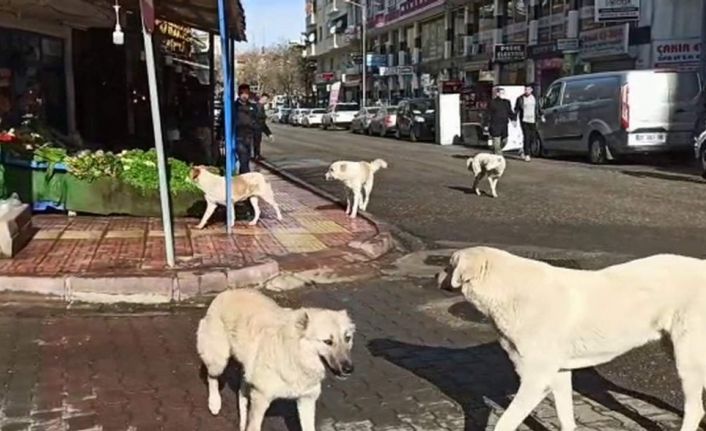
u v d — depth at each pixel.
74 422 4.91
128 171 11.70
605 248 10.39
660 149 21.41
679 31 27.12
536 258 9.84
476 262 4.20
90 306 7.57
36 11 14.02
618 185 17.17
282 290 8.34
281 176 19.55
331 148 30.97
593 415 4.98
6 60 14.40
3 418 4.96
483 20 44.72
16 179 11.61
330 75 82.38
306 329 4.05
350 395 5.35
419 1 54.03
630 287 4.20
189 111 25.27
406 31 61.03
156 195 11.71
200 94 25.52
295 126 61.91
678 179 18.17
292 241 10.31
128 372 5.78
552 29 35.81
